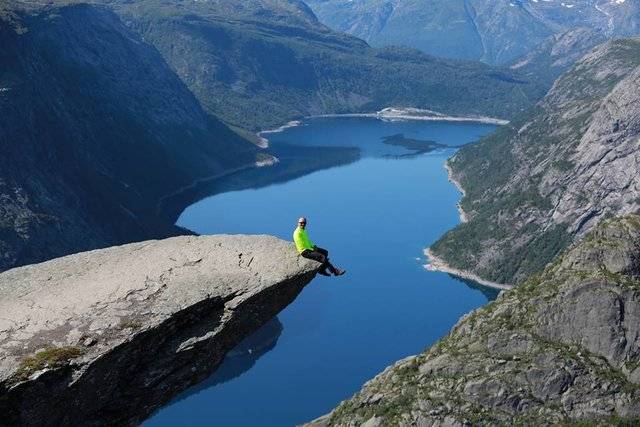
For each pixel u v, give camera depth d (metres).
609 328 113.06
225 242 34.28
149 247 34.03
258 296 31.72
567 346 114.69
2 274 31.89
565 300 118.19
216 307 31.36
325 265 33.69
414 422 109.12
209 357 31.48
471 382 111.50
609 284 116.12
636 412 104.44
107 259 33.09
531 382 109.75
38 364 27.02
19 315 29.12
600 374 109.12
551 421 105.44
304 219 33.94
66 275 31.89
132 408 30.08
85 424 29.08
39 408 27.12
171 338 30.45
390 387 119.75
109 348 28.36
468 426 105.56
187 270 32.28
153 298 30.48
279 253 33.69
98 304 29.95
